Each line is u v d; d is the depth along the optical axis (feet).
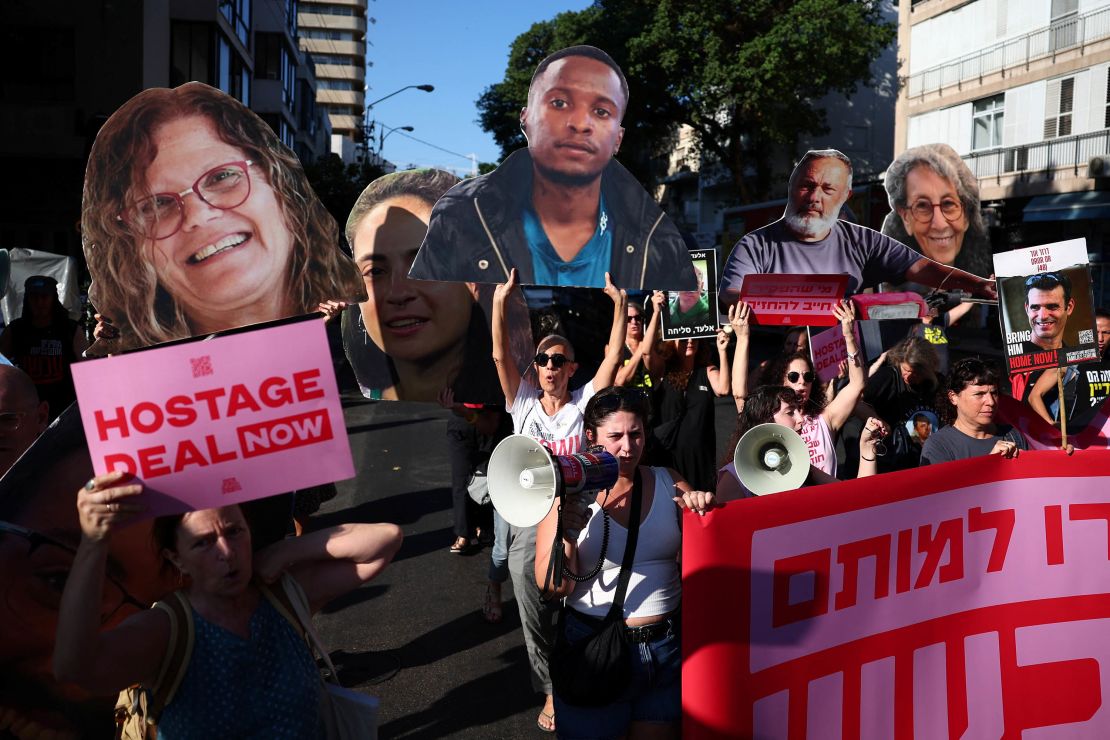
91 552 6.34
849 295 18.67
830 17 96.12
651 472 9.98
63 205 78.23
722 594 9.38
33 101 75.72
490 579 17.04
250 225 10.66
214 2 77.77
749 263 18.16
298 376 6.81
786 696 9.67
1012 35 88.74
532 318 15.01
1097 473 11.32
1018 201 89.81
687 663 9.28
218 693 7.06
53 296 21.43
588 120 14.03
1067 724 11.19
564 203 14.10
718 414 41.29
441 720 13.39
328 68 345.92
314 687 7.61
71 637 6.28
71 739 8.08
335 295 11.18
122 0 76.02
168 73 77.66
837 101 126.41
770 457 10.26
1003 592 10.94
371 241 14.06
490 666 15.23
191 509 6.66
